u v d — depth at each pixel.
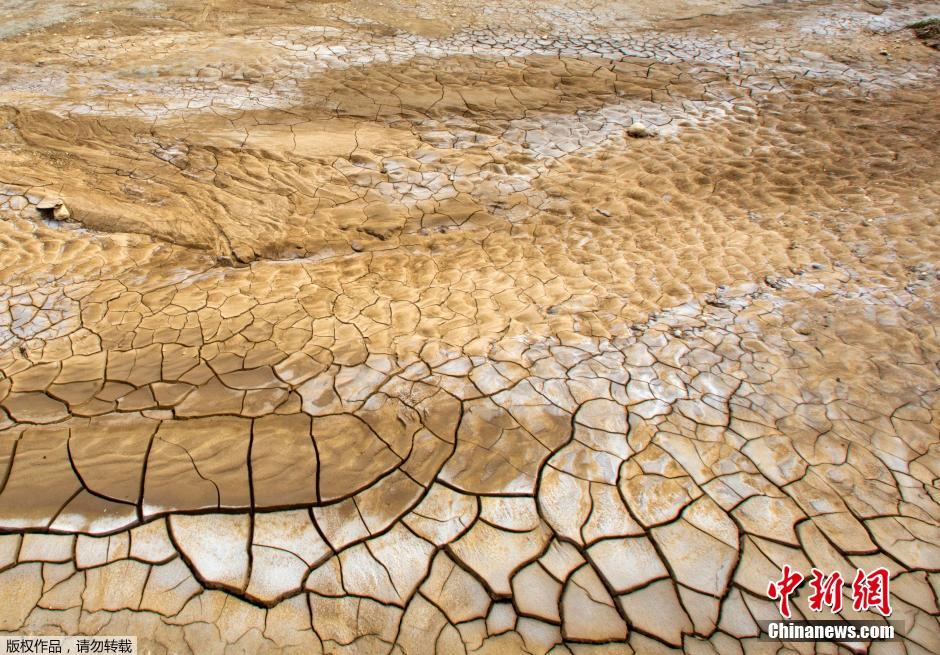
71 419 2.28
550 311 3.04
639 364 2.67
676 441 2.32
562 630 1.82
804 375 2.64
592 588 1.91
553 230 3.80
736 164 4.37
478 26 6.28
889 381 2.62
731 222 3.82
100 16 5.91
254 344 2.69
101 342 2.66
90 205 3.53
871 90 5.28
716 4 7.09
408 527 2.04
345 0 6.70
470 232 3.77
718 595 1.90
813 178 4.20
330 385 2.49
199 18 6.00
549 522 2.06
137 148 4.07
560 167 4.38
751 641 1.82
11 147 3.91
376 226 3.74
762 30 6.46
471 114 4.86
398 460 2.22
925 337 2.85
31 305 2.84
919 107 4.98
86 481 2.08
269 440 2.26
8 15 5.81
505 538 2.02
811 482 2.20
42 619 1.77
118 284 3.05
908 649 1.81
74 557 1.90
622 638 1.81
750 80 5.46
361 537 2.00
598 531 2.04
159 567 1.90
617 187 4.18
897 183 4.08
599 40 6.11
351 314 2.95
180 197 3.73
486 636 1.81
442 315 2.98
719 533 2.04
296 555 1.95
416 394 2.46
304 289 3.15
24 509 2.00
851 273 3.31
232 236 3.51
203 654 1.74
